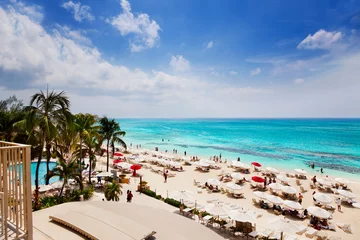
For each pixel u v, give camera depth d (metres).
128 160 43.84
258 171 39.47
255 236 15.78
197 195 25.81
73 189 23.03
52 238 8.20
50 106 18.50
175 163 38.22
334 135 104.81
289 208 22.31
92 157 27.33
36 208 16.98
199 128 160.00
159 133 119.31
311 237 16.31
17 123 18.67
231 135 107.44
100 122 32.22
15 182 7.01
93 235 7.98
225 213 17.02
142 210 11.23
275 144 75.62
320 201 22.78
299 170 35.81
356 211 22.91
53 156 23.44
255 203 24.03
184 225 10.19
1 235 6.91
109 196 19.89
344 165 45.78
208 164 37.97
